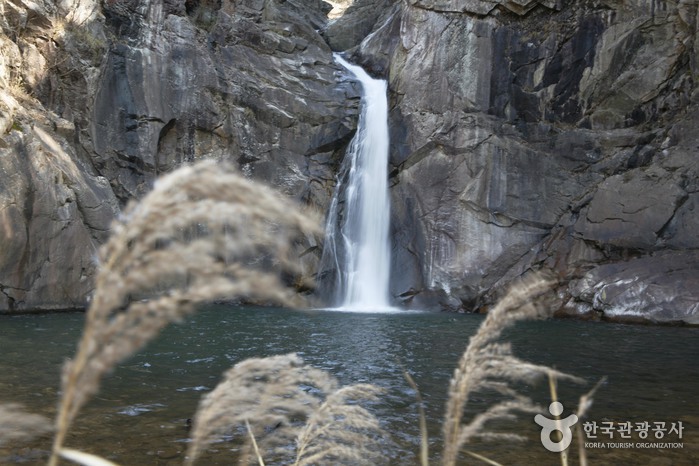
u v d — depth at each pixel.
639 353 9.50
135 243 0.60
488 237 19.16
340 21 26.45
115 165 18.38
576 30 19.64
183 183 0.61
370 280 20.16
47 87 16.72
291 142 21.25
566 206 18.80
